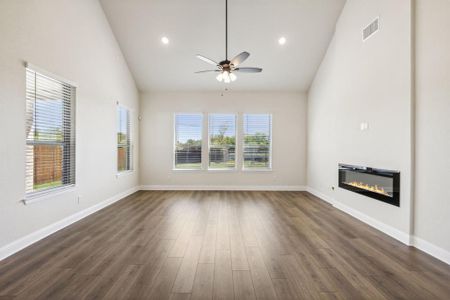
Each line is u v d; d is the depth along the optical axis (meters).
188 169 6.69
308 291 1.99
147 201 5.30
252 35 5.04
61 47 3.43
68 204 3.64
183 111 6.65
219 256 2.62
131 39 5.16
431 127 2.66
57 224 3.38
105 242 2.99
